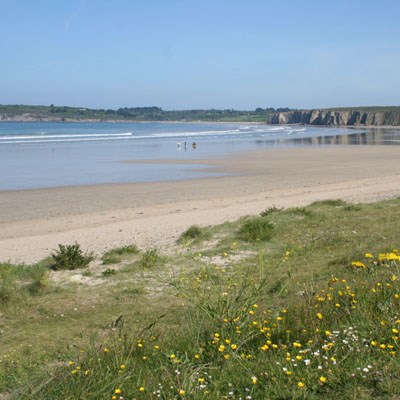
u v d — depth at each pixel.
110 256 12.81
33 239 16.11
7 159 45.47
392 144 71.12
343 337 5.10
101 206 22.41
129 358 5.13
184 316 7.16
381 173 34.31
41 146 63.12
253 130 141.12
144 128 160.88
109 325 7.71
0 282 10.53
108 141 75.81
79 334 7.45
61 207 22.28
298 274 9.31
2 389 5.14
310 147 64.19
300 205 20.22
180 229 16.27
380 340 4.90
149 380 4.59
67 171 36.53
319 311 5.93
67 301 9.25
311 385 4.22
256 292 6.40
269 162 43.12
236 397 4.24
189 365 4.77
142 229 16.67
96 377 4.68
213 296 7.15
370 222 14.13
